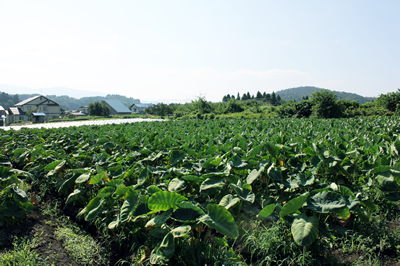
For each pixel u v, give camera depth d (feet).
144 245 11.12
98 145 25.66
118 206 13.50
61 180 17.44
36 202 17.46
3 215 12.98
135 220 11.52
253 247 10.82
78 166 19.44
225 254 9.89
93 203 12.98
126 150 23.49
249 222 12.62
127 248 11.86
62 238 12.70
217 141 24.17
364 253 10.16
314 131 30.37
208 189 12.09
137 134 31.63
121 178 15.26
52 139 32.60
